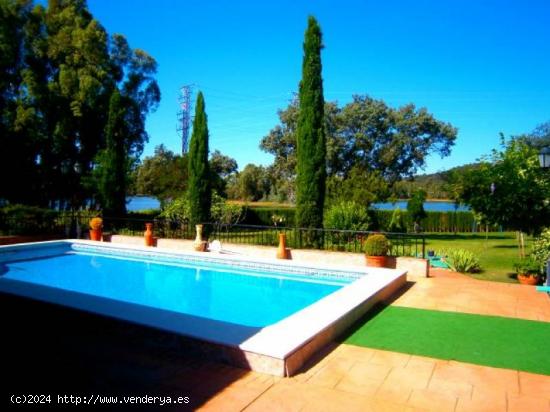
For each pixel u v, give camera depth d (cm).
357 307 572
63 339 480
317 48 1207
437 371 406
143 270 1054
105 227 1599
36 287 637
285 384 371
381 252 944
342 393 358
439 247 1540
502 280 890
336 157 2300
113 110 1691
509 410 334
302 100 1212
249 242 1348
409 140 2284
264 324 634
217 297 799
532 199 865
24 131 1742
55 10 1945
